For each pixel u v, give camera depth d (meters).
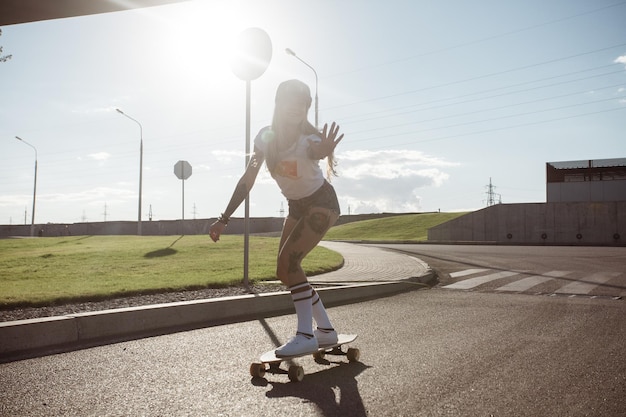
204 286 8.75
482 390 3.35
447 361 4.16
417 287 10.27
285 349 3.65
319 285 8.95
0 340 4.58
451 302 8.05
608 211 32.62
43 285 8.54
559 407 3.02
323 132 3.60
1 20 6.62
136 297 7.62
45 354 4.61
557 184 41.09
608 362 4.11
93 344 5.04
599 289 9.52
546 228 34.06
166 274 10.40
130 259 13.77
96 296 7.30
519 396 3.23
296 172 3.76
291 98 3.68
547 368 3.92
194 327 6.00
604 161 41.62
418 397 3.21
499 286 10.22
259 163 3.91
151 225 52.28
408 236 44.97
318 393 3.31
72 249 18.38
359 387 3.43
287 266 3.83
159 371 3.96
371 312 7.02
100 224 55.06
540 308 7.30
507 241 35.16
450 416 2.87
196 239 21.59
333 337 4.00
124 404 3.14
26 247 22.36
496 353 4.44
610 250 22.14
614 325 5.88
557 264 14.97
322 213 3.86
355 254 18.39
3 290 7.75
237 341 5.14
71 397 3.29
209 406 3.08
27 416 2.93
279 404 3.10
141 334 5.57
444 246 27.30
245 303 6.99
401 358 4.27
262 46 9.43
